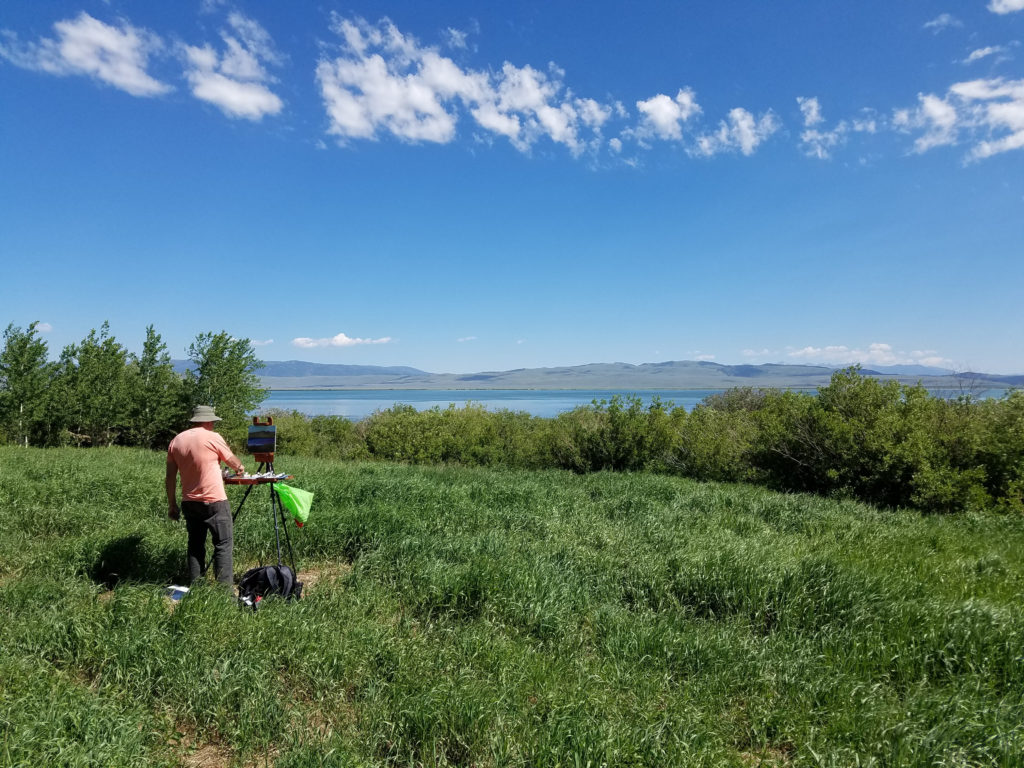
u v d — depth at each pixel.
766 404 15.52
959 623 4.89
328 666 4.35
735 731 3.91
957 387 12.86
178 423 22.64
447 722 3.66
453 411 23.00
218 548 5.78
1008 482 11.04
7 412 20.38
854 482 12.67
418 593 5.81
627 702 4.03
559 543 7.48
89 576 6.17
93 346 22.55
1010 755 3.37
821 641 4.95
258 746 3.60
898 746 3.50
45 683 3.91
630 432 17.44
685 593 6.00
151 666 4.16
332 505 9.17
